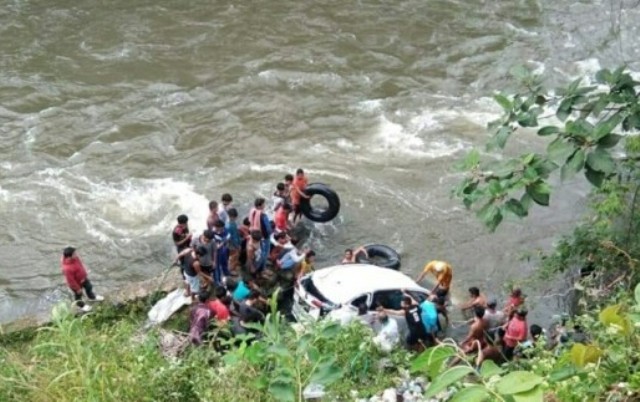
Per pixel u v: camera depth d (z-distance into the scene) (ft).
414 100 69.72
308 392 29.45
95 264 52.75
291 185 54.08
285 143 64.54
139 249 54.03
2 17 82.69
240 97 70.54
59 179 60.85
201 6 84.02
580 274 42.98
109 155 63.67
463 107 68.64
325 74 73.26
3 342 42.52
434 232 54.95
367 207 57.31
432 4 83.92
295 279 48.83
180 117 68.13
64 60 76.18
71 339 26.40
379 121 66.90
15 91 71.67
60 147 64.64
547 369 22.62
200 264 45.29
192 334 38.73
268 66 74.69
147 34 80.02
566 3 83.97
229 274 48.14
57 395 24.56
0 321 47.91
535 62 74.79
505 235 54.29
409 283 46.14
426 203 57.57
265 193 59.21
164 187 59.88
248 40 78.64
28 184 60.23
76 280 46.09
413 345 43.29
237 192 59.31
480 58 75.46
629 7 82.43
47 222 56.44
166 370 26.63
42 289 50.55
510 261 52.08
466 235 54.49
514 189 25.23
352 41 78.07
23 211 57.36
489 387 10.91
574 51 76.43
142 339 37.73
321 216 54.75
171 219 56.70
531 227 54.80
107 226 56.03
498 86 71.51
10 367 26.96
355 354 34.01
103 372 25.18
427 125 66.23
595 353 15.46
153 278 49.39
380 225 55.67
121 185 60.13
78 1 85.56
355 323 37.22
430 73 73.51
